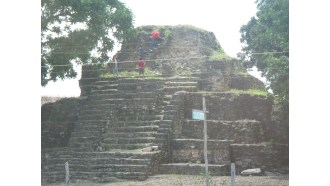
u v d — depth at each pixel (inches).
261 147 774.5
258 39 825.5
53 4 893.8
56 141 933.2
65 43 913.5
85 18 907.4
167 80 909.2
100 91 922.7
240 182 659.4
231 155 774.5
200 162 765.3
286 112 824.9
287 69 719.7
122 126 836.0
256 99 857.5
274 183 650.2
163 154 759.7
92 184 695.1
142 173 701.9
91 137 824.9
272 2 793.6
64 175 735.7
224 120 844.0
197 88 911.7
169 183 662.5
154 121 823.7
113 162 732.7
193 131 816.3
